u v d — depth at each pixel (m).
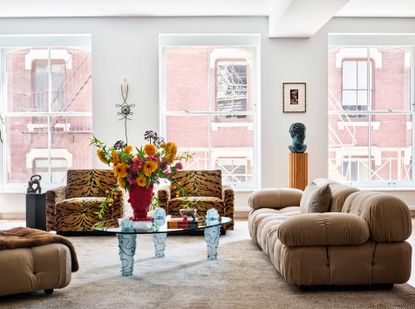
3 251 3.78
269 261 5.02
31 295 3.95
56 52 8.49
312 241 3.88
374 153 8.63
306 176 7.60
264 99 8.21
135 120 8.20
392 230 3.87
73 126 8.54
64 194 6.87
